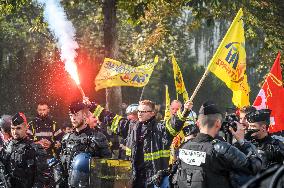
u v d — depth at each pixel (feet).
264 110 45.78
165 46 169.99
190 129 54.44
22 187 54.13
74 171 52.60
